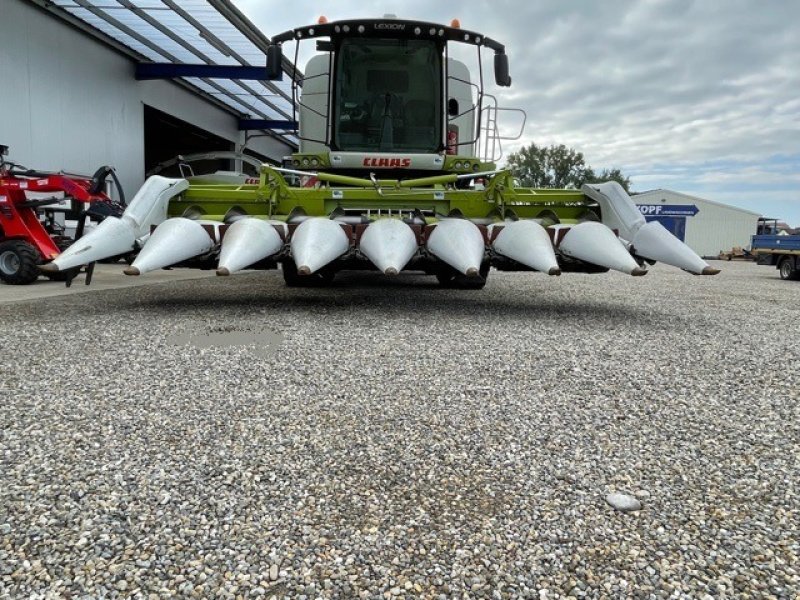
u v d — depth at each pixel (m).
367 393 2.99
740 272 19.05
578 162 63.22
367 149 6.68
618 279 11.99
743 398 3.08
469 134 7.61
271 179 5.80
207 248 5.19
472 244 5.05
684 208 39.62
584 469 2.17
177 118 19.86
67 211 10.65
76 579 1.48
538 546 1.67
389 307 6.05
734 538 1.73
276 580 1.50
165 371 3.32
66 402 2.76
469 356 3.83
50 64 13.33
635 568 1.58
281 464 2.15
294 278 7.87
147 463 2.13
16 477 1.99
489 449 2.33
